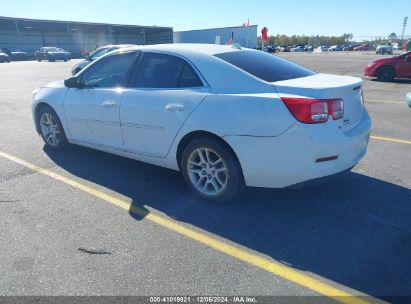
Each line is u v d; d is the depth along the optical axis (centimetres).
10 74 2038
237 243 304
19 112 871
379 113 827
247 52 403
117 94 421
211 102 343
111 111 427
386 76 1487
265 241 307
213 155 361
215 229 326
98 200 383
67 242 303
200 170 377
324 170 315
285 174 321
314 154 308
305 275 263
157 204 375
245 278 260
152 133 393
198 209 364
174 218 346
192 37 4466
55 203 376
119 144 437
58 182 431
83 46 6166
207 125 343
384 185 418
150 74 400
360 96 363
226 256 286
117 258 282
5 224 332
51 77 1844
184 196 393
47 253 288
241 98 329
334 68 2131
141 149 413
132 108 403
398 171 461
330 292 246
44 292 244
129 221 339
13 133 660
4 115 832
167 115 372
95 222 337
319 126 308
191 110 354
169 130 375
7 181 432
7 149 559
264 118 315
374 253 289
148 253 289
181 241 306
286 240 308
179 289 248
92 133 468
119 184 425
